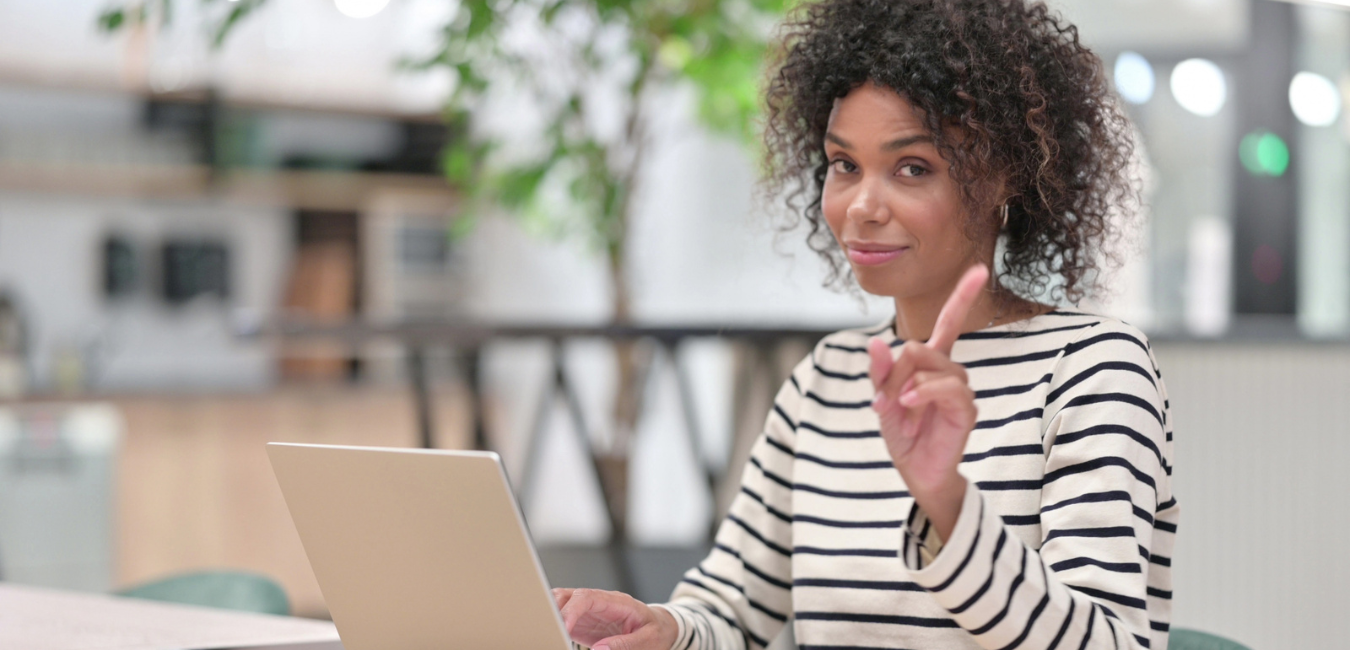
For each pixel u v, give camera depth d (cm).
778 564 128
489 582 88
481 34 297
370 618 98
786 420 129
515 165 329
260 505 463
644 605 117
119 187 500
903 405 82
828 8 118
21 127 475
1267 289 386
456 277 545
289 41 500
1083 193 116
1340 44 385
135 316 522
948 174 108
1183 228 385
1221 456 274
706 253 449
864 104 109
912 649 109
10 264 504
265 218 543
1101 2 379
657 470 451
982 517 84
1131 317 377
